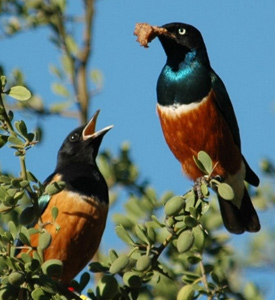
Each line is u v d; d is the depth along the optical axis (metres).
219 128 13.77
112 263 9.52
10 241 9.18
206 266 10.77
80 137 13.25
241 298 10.48
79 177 12.34
